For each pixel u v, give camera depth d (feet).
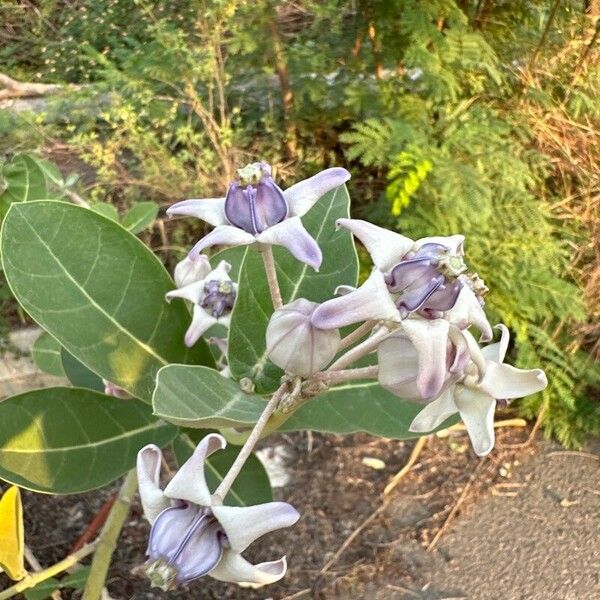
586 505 1.44
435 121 1.84
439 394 0.54
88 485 0.73
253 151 1.87
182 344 0.74
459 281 0.50
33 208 0.66
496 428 1.61
